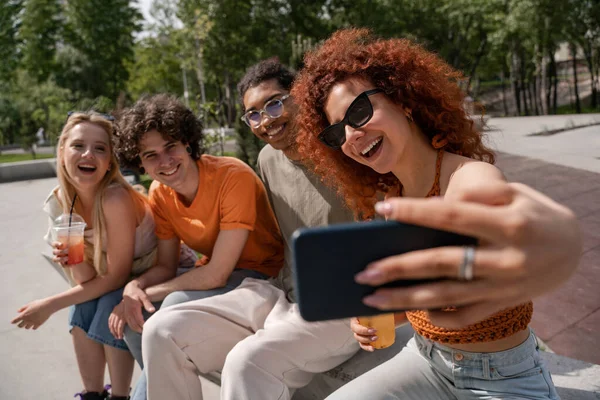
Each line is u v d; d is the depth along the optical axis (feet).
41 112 72.13
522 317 4.46
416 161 4.93
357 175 5.68
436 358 4.93
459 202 2.44
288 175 7.85
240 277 8.31
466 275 2.42
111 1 123.85
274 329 6.66
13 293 14.39
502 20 82.43
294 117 7.77
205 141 30.12
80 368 8.64
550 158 23.68
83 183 8.53
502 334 4.42
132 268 9.08
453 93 4.96
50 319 12.53
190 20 93.25
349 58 4.95
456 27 96.94
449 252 2.43
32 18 122.42
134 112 7.95
